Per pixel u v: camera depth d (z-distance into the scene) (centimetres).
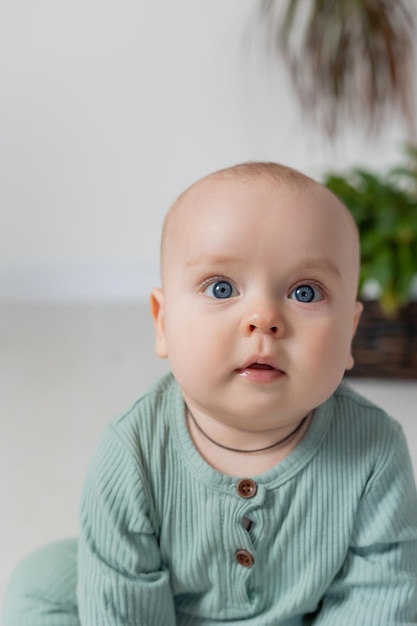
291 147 260
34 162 271
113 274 279
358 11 197
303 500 71
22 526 123
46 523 124
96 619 71
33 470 143
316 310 65
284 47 220
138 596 71
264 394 64
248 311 63
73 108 266
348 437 74
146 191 272
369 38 202
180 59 260
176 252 68
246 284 64
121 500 72
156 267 278
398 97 223
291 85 240
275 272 64
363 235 177
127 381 191
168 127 266
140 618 72
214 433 71
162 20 258
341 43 203
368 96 210
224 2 254
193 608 76
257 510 70
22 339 230
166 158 268
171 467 72
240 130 262
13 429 162
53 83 264
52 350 218
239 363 64
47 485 137
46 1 258
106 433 76
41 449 152
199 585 74
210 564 72
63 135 269
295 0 212
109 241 277
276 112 259
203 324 64
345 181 183
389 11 205
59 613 81
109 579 71
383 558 73
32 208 275
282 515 71
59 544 91
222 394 65
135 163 270
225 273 64
